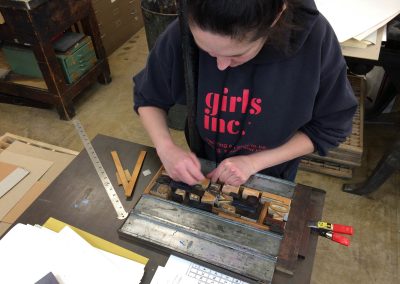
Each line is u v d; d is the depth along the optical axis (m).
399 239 1.50
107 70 2.33
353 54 1.07
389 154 1.48
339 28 1.12
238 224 0.66
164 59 0.72
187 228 0.66
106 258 0.64
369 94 2.04
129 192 0.77
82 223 0.71
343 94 0.71
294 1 0.53
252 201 0.70
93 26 2.10
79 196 0.77
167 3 1.60
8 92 2.11
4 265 0.63
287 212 0.69
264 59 0.64
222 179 0.73
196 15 0.44
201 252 0.63
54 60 1.86
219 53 0.49
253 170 0.74
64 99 2.01
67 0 1.83
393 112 2.00
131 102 2.24
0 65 2.14
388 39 1.17
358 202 1.64
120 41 2.74
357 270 1.41
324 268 1.42
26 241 0.66
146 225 0.67
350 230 0.67
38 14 1.66
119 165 0.83
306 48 0.64
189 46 0.60
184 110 1.91
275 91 0.70
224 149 0.86
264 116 0.74
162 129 0.83
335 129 0.76
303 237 0.66
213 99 0.74
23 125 2.09
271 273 0.60
